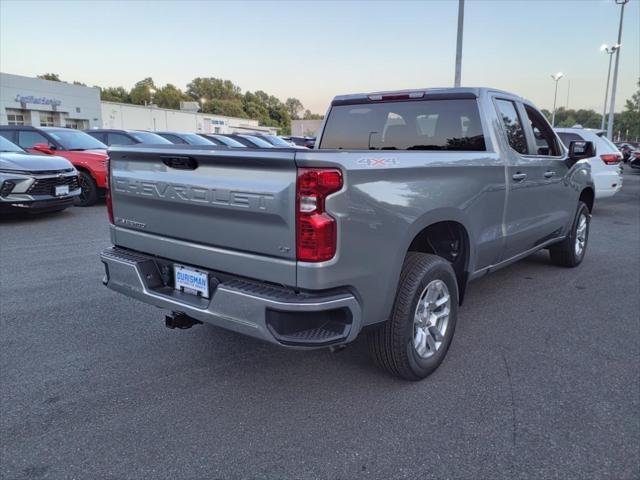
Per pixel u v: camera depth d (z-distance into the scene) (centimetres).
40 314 431
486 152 367
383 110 436
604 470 236
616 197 1446
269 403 294
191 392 306
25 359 347
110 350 364
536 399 299
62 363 342
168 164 288
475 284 537
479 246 362
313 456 246
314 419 278
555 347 375
